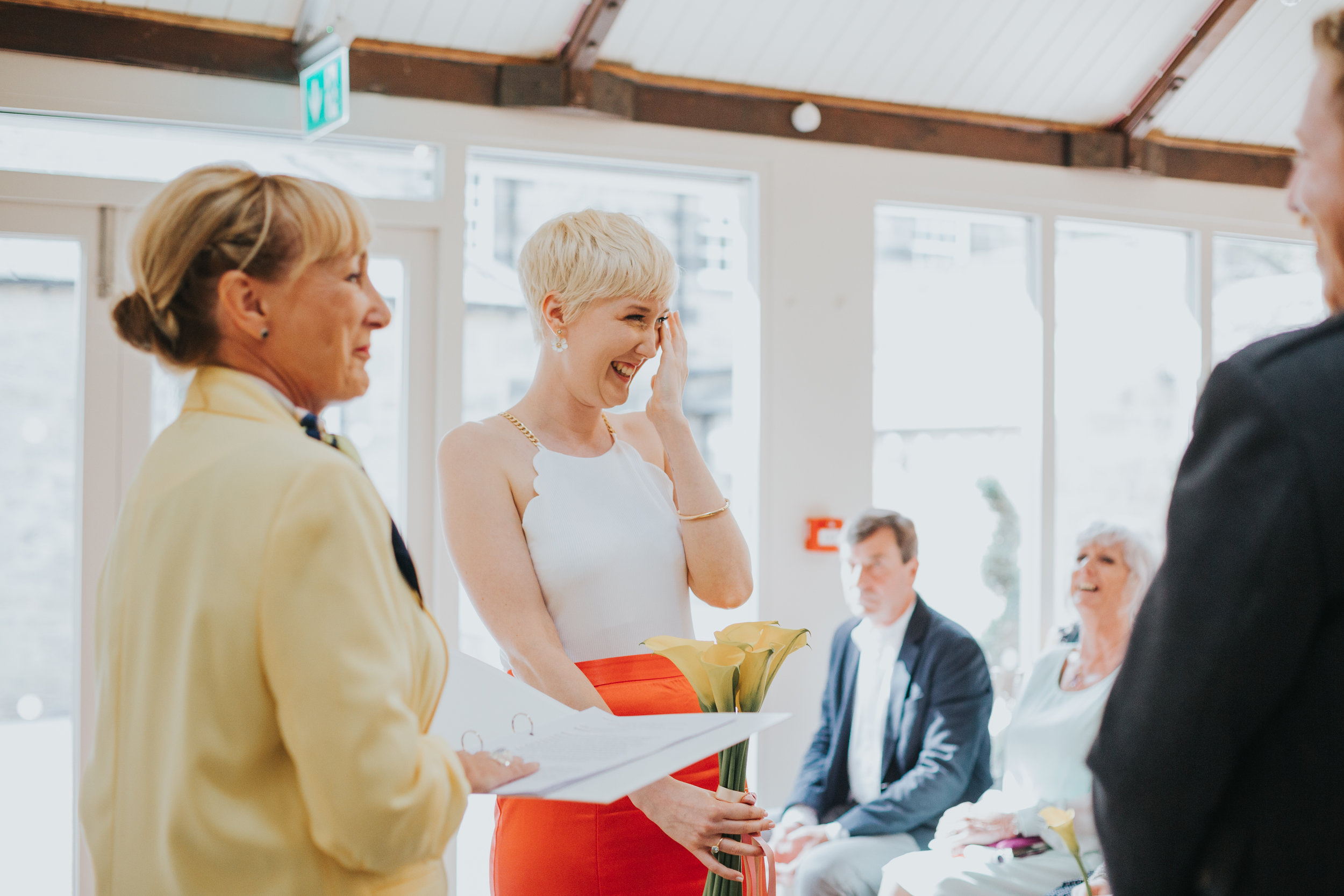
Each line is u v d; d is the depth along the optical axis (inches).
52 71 110.2
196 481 35.9
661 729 45.3
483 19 124.2
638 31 131.2
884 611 110.2
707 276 146.6
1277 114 168.4
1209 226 171.6
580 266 58.4
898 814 102.7
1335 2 147.2
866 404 147.4
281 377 39.4
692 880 58.1
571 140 132.4
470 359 138.9
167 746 34.8
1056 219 161.6
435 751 37.3
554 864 57.4
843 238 146.9
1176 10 145.4
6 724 111.9
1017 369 162.1
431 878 39.4
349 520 35.1
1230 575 30.3
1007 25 142.6
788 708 140.9
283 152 123.0
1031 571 161.8
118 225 115.2
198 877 34.0
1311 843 30.1
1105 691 92.6
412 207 126.0
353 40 119.6
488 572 57.4
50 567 113.7
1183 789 30.8
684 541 63.3
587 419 63.3
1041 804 93.7
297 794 35.5
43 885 112.6
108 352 114.7
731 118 141.0
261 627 34.0
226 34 116.4
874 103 148.9
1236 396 31.6
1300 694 30.4
